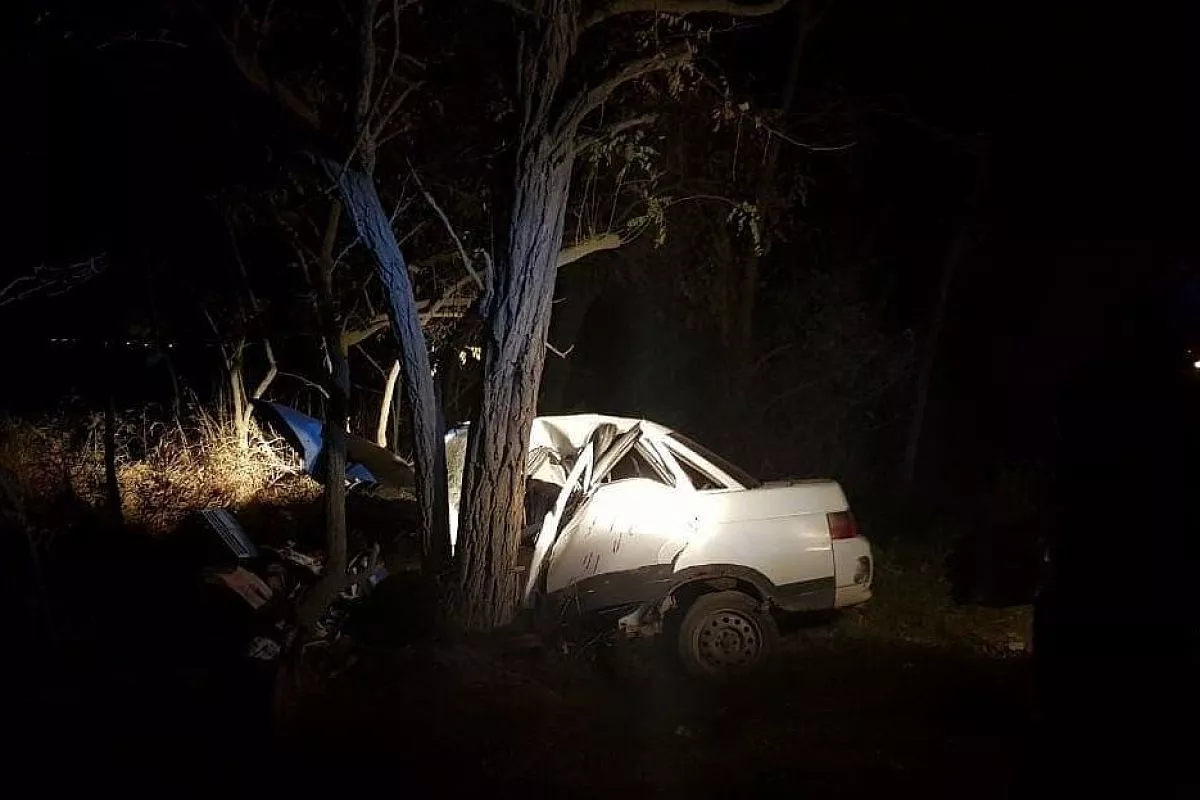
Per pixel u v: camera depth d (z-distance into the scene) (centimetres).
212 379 1633
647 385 1705
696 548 786
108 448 1109
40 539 948
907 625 968
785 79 1516
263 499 1339
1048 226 1597
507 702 688
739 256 1602
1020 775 341
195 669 675
